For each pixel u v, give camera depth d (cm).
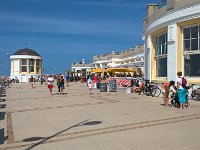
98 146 768
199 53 1702
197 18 1681
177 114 1198
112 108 1443
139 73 4150
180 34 1802
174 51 1828
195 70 1725
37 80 6306
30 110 1512
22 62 6284
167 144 759
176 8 1806
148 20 2233
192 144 752
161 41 2067
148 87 2122
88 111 1370
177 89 1398
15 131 998
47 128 1020
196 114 1190
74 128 994
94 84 3209
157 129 930
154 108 1397
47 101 1927
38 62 6469
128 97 2005
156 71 2147
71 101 1862
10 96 2442
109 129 953
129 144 772
